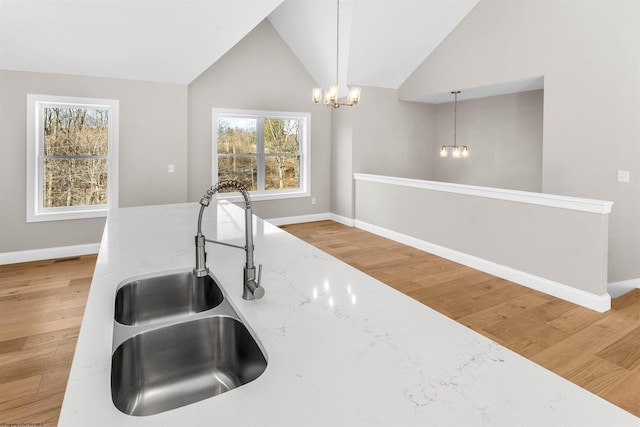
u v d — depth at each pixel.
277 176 6.20
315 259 1.74
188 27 4.04
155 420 0.71
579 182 3.92
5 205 4.18
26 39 3.74
